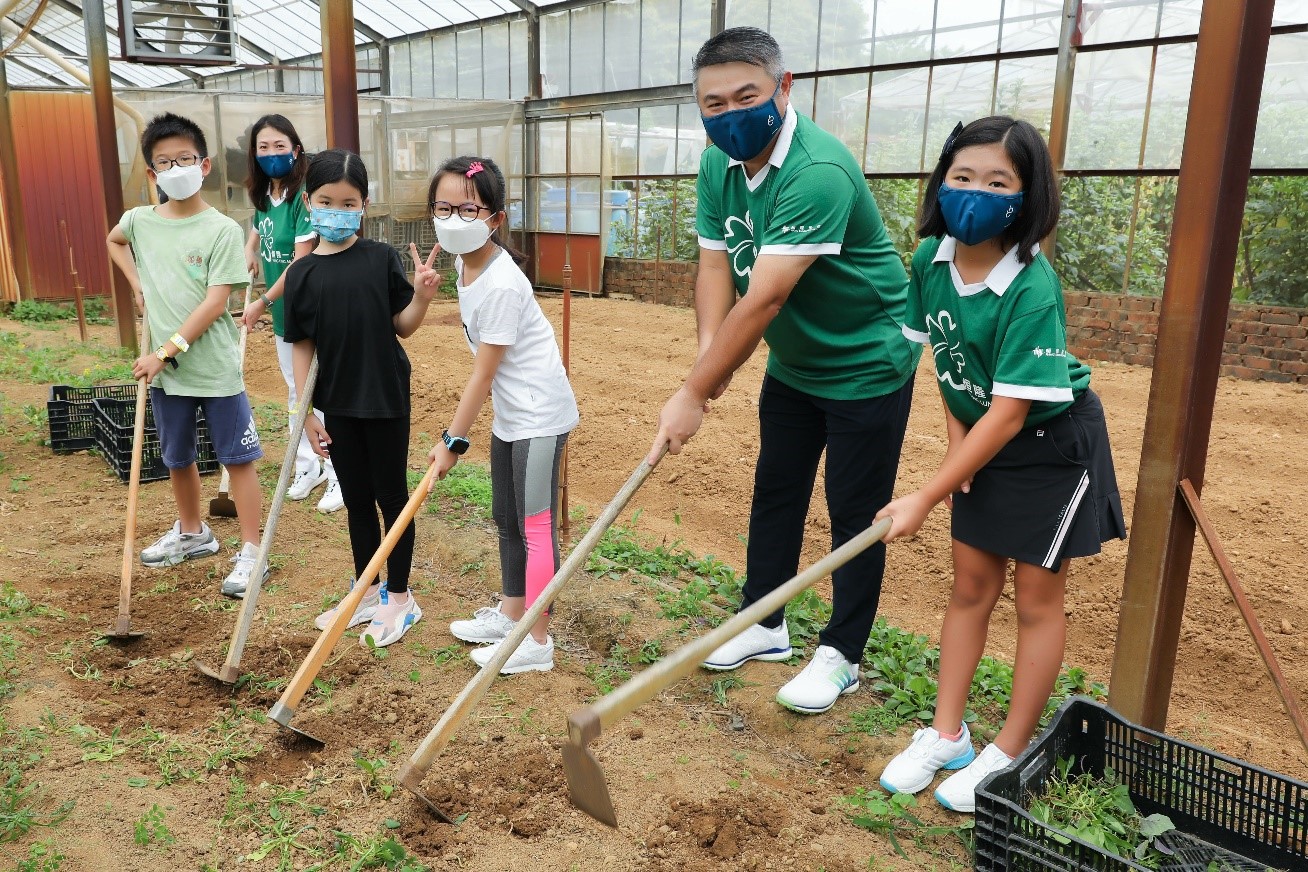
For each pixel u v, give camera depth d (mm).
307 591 4469
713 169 3404
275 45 19203
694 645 2309
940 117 11539
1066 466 2877
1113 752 3066
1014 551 2939
